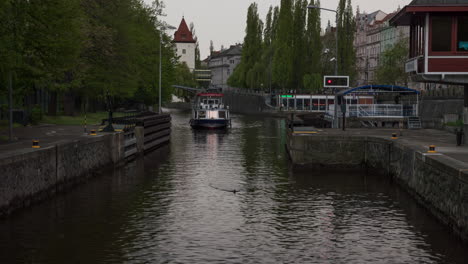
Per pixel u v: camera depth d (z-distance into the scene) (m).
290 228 19.33
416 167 24.12
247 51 152.38
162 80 85.25
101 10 55.50
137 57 67.69
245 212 21.75
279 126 79.69
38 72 33.41
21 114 46.72
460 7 29.38
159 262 15.49
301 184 28.41
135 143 39.31
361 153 34.03
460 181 17.44
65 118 53.41
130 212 21.64
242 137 58.22
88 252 16.41
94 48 52.09
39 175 23.19
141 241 17.58
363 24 164.50
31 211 21.53
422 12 30.14
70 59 36.38
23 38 31.53
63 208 22.23
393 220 20.50
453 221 18.27
